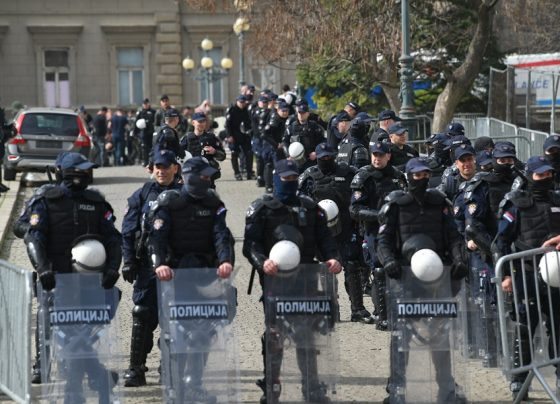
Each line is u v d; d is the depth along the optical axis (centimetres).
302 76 3966
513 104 3078
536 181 1089
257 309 1542
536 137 2539
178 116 1878
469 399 1060
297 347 1030
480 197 1188
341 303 1602
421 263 1011
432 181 1507
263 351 1059
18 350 1024
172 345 1005
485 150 1345
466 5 3594
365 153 1675
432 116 3625
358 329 1423
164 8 6112
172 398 1003
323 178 1470
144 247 1102
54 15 6059
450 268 1030
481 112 3919
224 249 1020
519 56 3825
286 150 2316
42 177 3238
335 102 3916
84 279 996
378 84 3656
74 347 991
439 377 1027
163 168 1123
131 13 6106
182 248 1031
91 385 993
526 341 1068
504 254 1102
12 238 2156
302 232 1050
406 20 2591
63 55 6097
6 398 1091
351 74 3784
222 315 1009
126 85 6131
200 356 1005
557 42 4022
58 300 991
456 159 1361
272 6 3266
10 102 6050
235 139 3212
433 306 1027
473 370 1239
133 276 1120
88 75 6103
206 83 6162
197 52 6147
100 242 1020
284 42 3256
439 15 3634
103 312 998
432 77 3753
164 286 1008
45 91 6088
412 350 1027
